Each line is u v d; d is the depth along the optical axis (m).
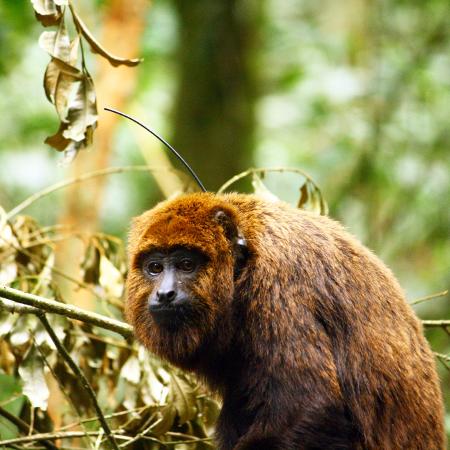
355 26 25.64
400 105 23.03
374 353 9.21
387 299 9.52
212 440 10.72
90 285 12.33
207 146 20.36
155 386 11.01
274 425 8.92
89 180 18.81
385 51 24.14
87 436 10.24
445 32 23.17
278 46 25.77
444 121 22.75
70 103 9.49
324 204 12.11
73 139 9.42
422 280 21.27
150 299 9.44
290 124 24.39
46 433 10.83
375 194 21.91
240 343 9.45
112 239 12.32
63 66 9.45
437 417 9.59
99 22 22.14
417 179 21.95
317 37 25.94
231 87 20.56
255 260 9.28
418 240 22.36
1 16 19.94
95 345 11.62
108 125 19.36
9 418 11.21
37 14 9.38
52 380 13.19
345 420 8.89
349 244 9.68
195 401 10.68
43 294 11.51
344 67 25.55
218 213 9.38
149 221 9.65
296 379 8.83
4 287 9.22
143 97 23.48
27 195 21.14
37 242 12.14
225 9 20.53
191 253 9.35
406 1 24.11
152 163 19.22
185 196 9.77
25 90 22.03
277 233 9.34
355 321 9.21
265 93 24.45
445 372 17.38
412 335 9.57
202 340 9.47
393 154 22.50
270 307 9.04
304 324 8.93
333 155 23.25
